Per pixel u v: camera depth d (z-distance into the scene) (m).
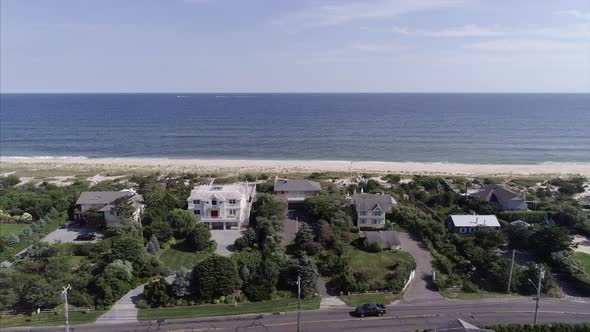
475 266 71.00
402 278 64.94
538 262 73.25
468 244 76.81
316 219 89.69
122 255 67.50
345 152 194.12
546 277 62.94
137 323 54.97
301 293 61.84
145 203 96.69
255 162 169.88
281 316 56.84
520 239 79.06
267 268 63.12
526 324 51.75
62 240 82.56
